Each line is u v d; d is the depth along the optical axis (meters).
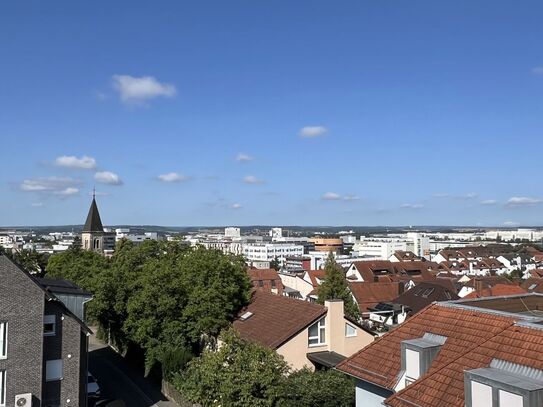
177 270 42.84
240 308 42.78
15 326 27.86
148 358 41.41
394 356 20.89
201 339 42.56
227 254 46.22
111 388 41.38
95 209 134.12
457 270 150.62
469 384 16.19
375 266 111.75
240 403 27.92
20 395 27.48
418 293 76.50
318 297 60.59
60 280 41.16
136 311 42.19
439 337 20.27
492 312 20.20
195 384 33.25
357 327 36.91
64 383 30.19
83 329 31.19
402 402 17.55
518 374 16.12
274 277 104.62
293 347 34.53
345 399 26.50
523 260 167.88
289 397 28.06
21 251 100.12
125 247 71.56
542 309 25.31
